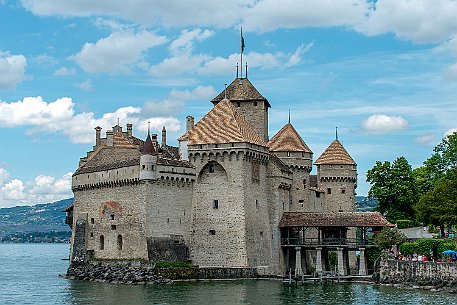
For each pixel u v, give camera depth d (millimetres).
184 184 122188
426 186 149750
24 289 109750
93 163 133750
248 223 121125
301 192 139250
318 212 134875
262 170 127938
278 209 129750
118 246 121438
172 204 120125
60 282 120688
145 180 116688
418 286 103312
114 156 131500
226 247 120312
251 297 93438
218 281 114938
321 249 124688
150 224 116625
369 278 116688
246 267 118688
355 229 145750
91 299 93188
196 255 121375
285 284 110438
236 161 121438
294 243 130875
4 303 91625
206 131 124938
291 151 139000
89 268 122750
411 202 148125
